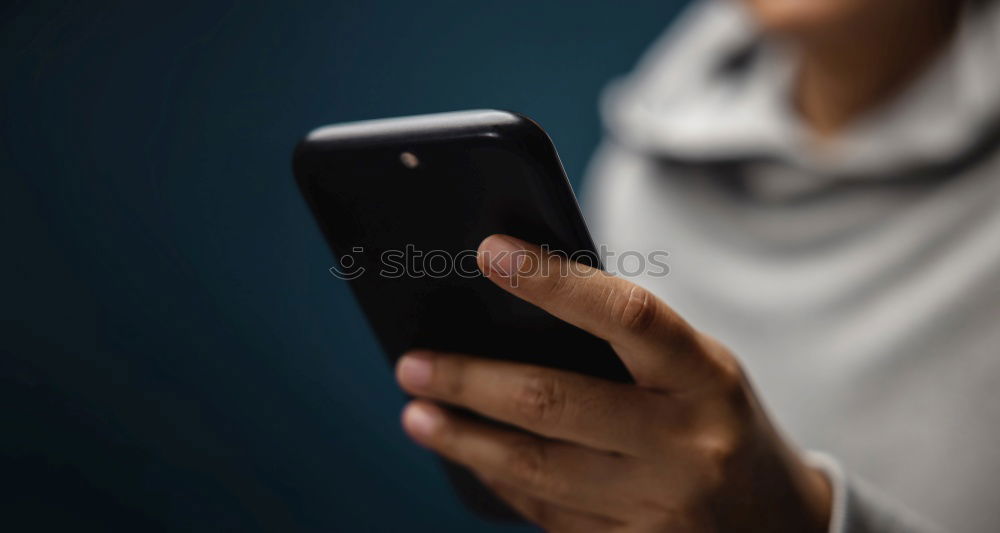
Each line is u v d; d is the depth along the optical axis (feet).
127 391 4.30
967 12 2.53
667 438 1.37
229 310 4.47
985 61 2.46
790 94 3.00
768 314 3.02
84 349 4.19
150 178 4.21
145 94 4.13
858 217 2.81
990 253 2.52
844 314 2.83
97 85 4.03
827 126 2.91
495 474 1.61
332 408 4.74
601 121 5.27
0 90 3.86
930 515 2.68
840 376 2.82
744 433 1.38
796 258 2.98
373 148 1.29
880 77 2.69
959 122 2.50
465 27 4.87
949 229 2.62
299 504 4.72
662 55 4.75
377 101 4.74
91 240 4.14
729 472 1.39
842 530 1.49
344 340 4.69
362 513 4.85
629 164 3.72
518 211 1.26
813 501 1.55
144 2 4.04
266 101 4.42
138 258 4.25
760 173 3.08
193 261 4.36
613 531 1.63
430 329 1.60
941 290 2.61
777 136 2.90
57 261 4.09
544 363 1.51
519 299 1.41
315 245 4.58
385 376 4.79
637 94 3.67
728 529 1.47
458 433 1.62
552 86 5.15
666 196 3.38
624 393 1.37
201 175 4.31
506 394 1.42
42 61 3.92
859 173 2.73
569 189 1.22
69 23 3.95
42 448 4.15
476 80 5.00
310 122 4.56
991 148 2.54
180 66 4.18
